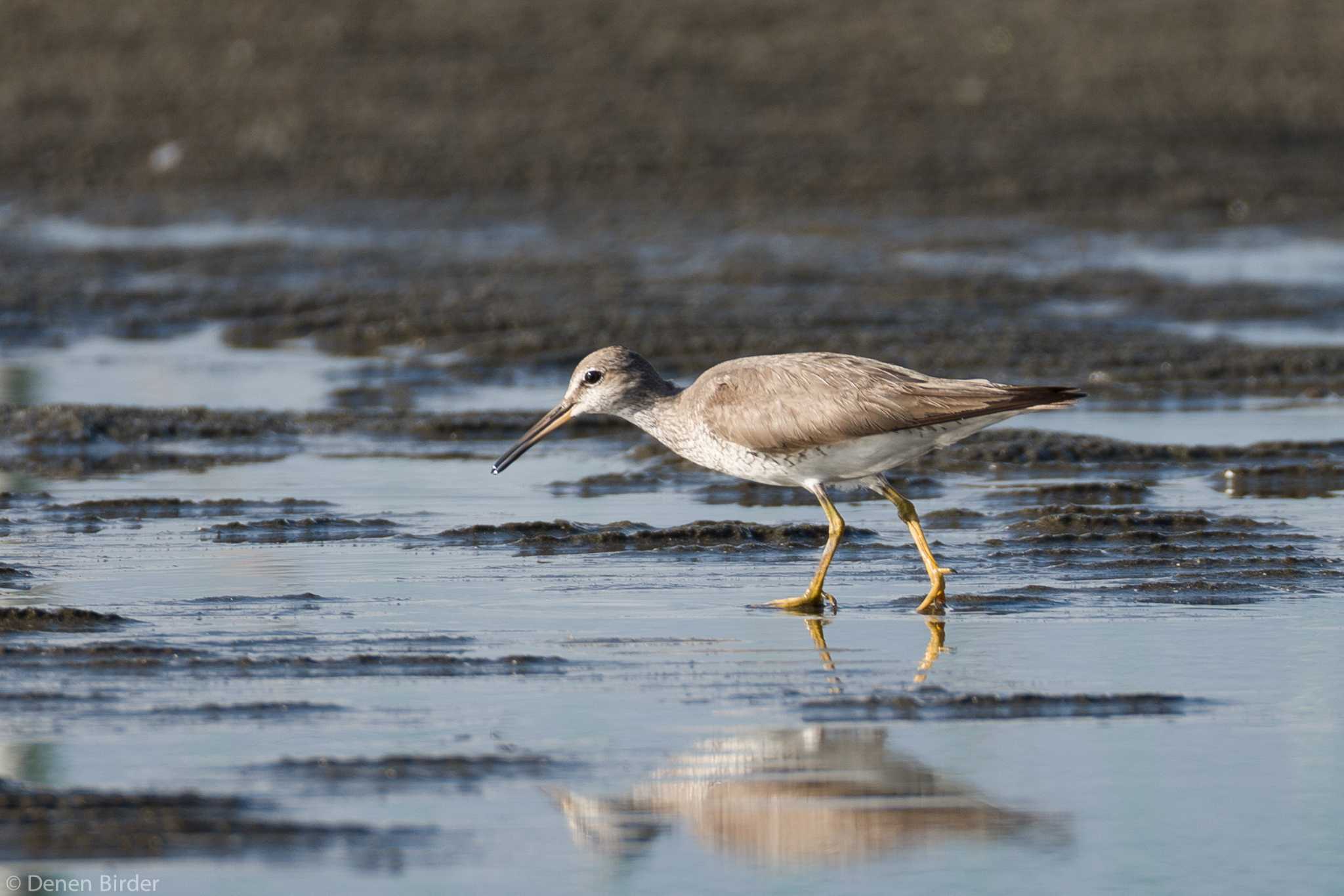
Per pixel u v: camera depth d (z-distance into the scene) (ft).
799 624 37.01
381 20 142.31
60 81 130.00
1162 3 147.43
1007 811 26.96
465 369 70.44
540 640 35.58
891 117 123.44
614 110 124.47
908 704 31.35
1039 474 53.21
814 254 94.12
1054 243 98.17
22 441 57.47
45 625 35.99
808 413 39.50
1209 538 44.06
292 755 28.63
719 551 43.80
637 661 34.19
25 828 25.50
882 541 44.78
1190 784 27.94
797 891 24.47
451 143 117.50
